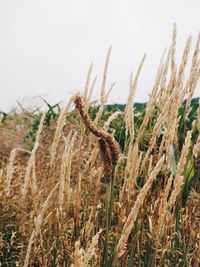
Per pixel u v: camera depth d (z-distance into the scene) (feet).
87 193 6.59
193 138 8.26
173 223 5.99
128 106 5.82
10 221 8.53
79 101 4.17
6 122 16.81
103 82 5.78
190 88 6.28
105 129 5.25
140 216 5.65
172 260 6.01
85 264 3.23
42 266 5.41
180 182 4.57
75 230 5.30
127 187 5.47
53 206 6.11
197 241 6.03
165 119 5.78
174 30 6.14
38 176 9.88
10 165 5.27
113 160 4.55
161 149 5.78
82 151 5.33
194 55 6.07
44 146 13.20
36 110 18.37
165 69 6.11
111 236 6.39
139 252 5.64
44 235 5.85
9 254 7.90
